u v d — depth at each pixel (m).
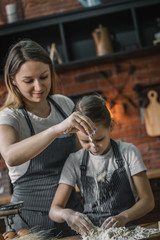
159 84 3.56
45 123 1.63
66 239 1.26
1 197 3.29
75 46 3.69
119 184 1.52
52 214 1.45
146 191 1.48
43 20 3.49
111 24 3.67
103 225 1.29
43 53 1.51
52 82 1.70
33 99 1.52
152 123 3.54
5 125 1.50
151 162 3.54
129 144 1.59
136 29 3.46
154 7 3.58
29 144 1.32
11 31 3.51
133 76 3.59
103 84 3.61
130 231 1.21
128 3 3.43
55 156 1.61
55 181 1.61
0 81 3.62
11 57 1.50
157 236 1.12
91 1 3.52
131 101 3.57
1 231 2.64
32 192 1.60
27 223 1.57
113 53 3.39
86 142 1.45
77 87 3.63
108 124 1.48
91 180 1.54
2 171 3.50
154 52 3.54
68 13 3.44
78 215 1.33
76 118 1.25
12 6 3.57
